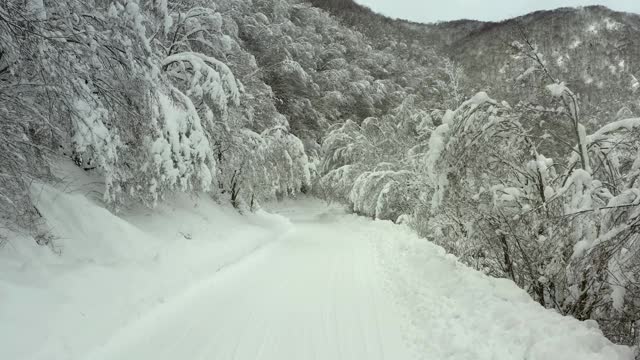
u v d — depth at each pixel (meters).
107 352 5.05
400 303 7.20
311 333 5.91
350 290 8.12
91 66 7.14
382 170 22.25
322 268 10.09
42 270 5.79
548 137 7.44
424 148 18.36
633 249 4.88
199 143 10.02
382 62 47.91
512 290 6.33
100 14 7.30
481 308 5.91
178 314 6.45
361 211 23.86
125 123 8.23
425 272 8.23
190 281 7.91
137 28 8.18
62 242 6.60
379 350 5.38
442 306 6.41
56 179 7.58
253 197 17.17
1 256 5.65
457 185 7.80
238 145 14.67
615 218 5.31
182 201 11.80
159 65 9.18
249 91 18.89
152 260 7.75
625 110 7.64
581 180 6.06
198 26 13.41
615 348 4.46
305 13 43.84
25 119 6.31
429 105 19.77
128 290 6.46
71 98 6.65
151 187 8.94
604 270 5.29
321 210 30.27
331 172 27.31
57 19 6.38
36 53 6.06
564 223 6.25
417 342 5.52
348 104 41.09
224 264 9.74
